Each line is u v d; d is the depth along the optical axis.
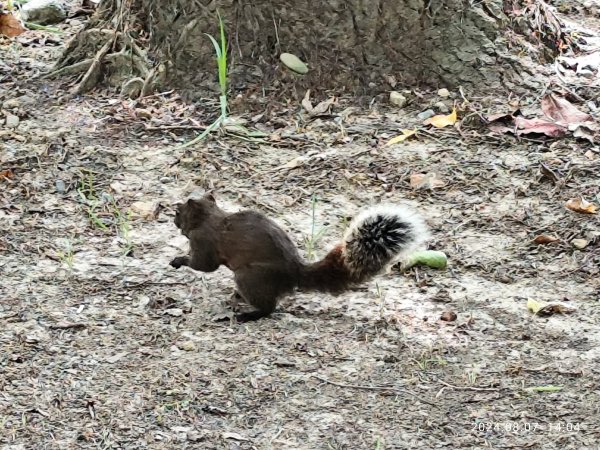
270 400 2.79
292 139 3.56
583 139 3.55
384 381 2.84
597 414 2.78
